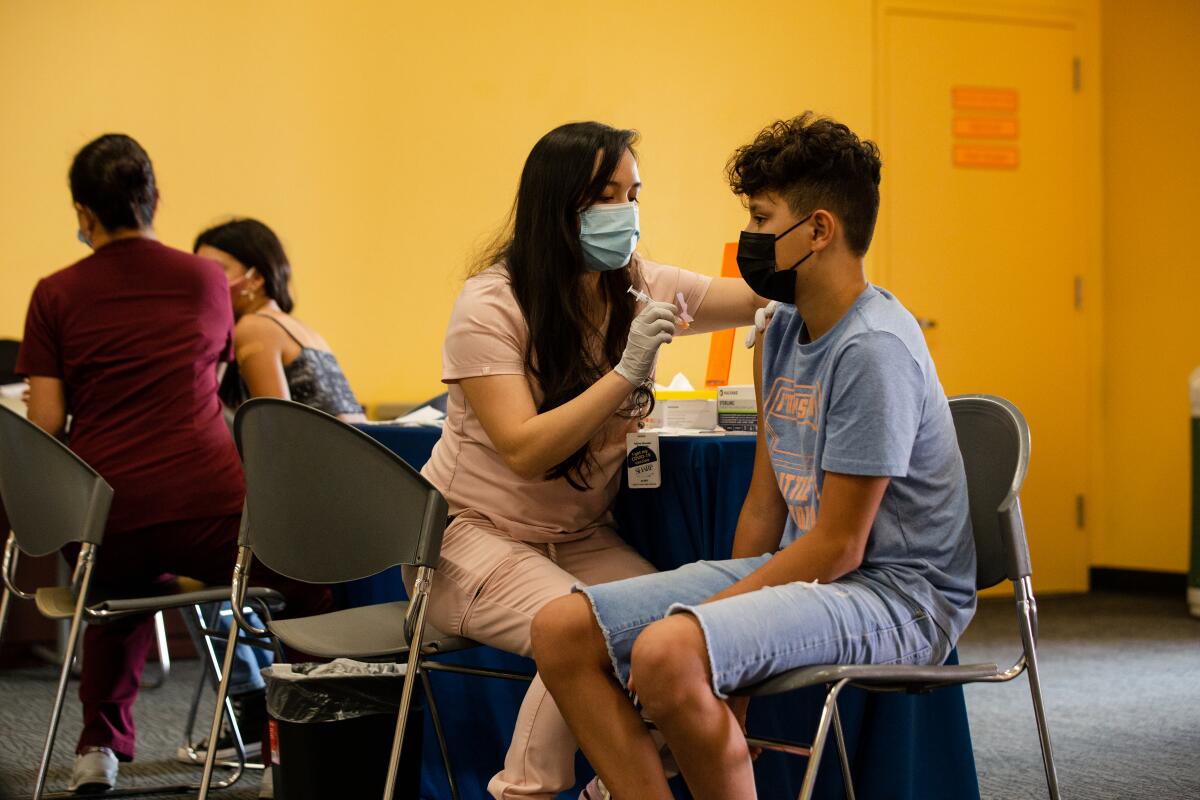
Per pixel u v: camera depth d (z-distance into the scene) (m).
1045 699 3.54
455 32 5.07
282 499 1.97
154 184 2.71
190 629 2.88
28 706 3.61
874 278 5.49
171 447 2.57
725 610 1.57
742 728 1.90
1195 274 5.61
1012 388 5.69
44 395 2.61
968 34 5.63
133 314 2.61
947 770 2.15
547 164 2.04
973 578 1.78
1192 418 5.00
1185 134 5.65
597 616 1.65
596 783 1.99
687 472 2.20
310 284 4.92
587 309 2.12
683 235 5.30
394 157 5.02
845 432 1.65
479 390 2.02
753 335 1.96
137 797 2.66
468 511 2.11
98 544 2.34
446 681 2.47
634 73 5.26
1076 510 5.78
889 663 1.67
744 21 5.38
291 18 4.91
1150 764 2.83
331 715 2.05
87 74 4.70
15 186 4.64
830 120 1.77
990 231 5.66
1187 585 5.41
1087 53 5.78
